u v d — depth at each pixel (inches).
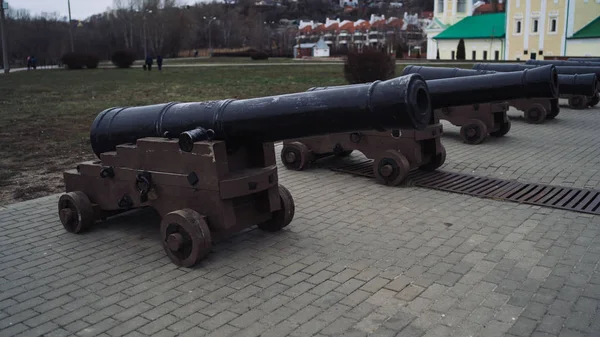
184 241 185.8
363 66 921.5
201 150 187.5
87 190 227.0
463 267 183.9
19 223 239.6
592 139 430.0
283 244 208.5
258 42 4141.2
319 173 325.4
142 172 202.8
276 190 210.8
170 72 1445.6
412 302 159.6
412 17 3956.7
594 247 199.9
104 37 3380.9
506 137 443.8
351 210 251.0
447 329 144.5
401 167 286.2
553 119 548.4
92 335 145.4
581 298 159.9
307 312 154.8
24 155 379.2
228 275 181.2
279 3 6304.1
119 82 1111.0
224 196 187.2
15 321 153.9
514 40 2081.7
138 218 243.4
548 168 331.6
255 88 900.6
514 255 193.6
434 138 308.8
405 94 156.4
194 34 3850.9
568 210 246.1
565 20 1882.4
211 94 816.3
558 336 139.9
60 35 3134.8
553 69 285.9
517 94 292.5
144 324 150.4
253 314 154.3
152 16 3284.9
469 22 2391.7
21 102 737.6
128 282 177.6
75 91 913.5
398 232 220.1
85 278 181.6
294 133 183.5
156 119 209.0
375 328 145.6
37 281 179.9
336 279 176.2
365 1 6520.7
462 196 272.1
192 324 149.6
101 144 225.1
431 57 2500.0
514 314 151.6
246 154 207.3
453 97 305.0
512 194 273.9
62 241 216.8
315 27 4384.8
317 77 1122.7
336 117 171.3
